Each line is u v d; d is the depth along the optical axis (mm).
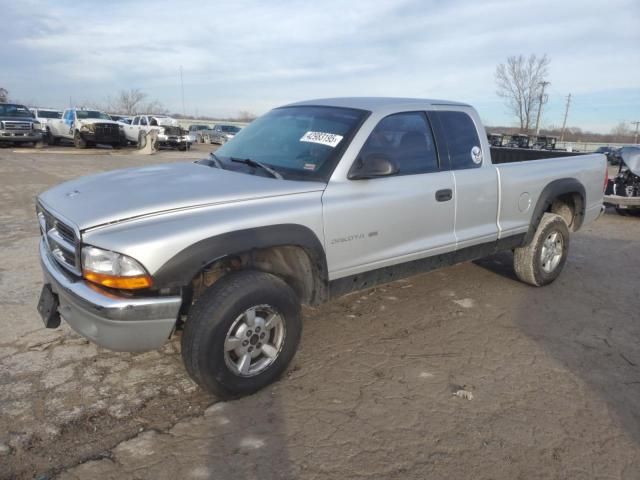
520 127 53906
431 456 2619
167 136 26734
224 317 2828
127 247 2555
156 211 2793
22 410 2898
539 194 4895
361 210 3430
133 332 2664
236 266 3279
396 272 3811
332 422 2883
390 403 3084
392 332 4102
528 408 3068
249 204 3000
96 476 2416
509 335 4105
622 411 3066
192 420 2867
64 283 2771
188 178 3314
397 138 3812
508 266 6031
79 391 3109
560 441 2764
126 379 3270
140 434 2732
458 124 4312
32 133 23453
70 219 2795
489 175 4375
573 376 3471
